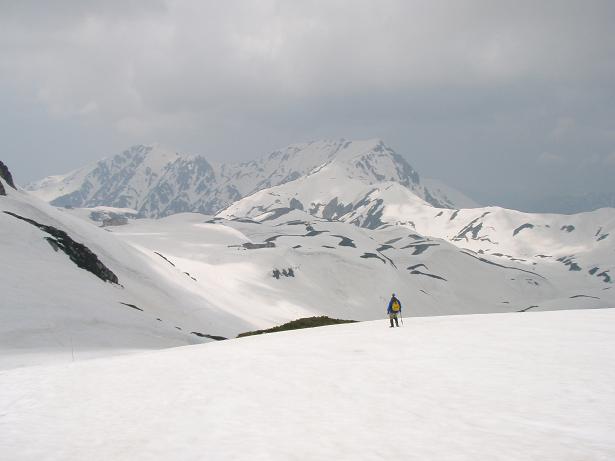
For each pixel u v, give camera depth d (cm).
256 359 2450
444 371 1975
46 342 4844
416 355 2356
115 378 2150
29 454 1184
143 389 1880
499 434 1227
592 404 1468
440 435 1230
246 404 1584
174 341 6303
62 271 7462
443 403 1529
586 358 2117
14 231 7994
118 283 9500
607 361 2042
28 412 1616
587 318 3628
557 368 1948
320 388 1767
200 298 12731
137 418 1477
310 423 1360
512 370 1945
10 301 5538
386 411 1459
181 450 1177
